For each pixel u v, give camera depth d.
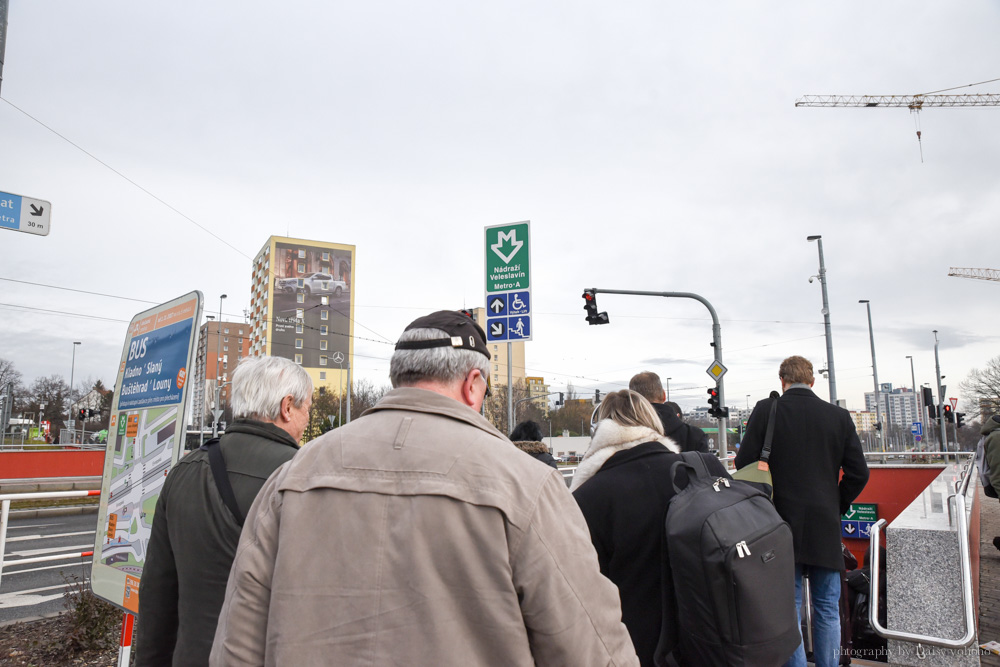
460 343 1.58
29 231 6.61
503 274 9.23
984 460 7.63
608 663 1.28
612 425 2.76
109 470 3.75
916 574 3.11
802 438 3.62
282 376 2.45
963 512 3.14
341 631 1.22
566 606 1.25
